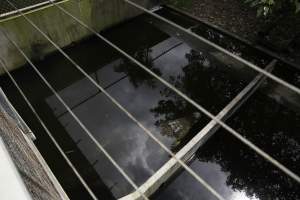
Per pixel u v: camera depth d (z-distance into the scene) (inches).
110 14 203.9
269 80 161.8
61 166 136.1
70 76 180.9
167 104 160.4
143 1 214.5
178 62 186.5
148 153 138.7
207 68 180.5
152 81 174.7
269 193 126.2
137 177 130.1
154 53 195.8
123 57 194.2
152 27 215.9
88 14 191.2
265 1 143.6
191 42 196.7
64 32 186.7
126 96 166.1
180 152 124.7
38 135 148.9
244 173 132.6
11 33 163.3
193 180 129.0
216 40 193.3
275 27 173.0
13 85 174.4
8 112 78.1
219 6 213.0
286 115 152.4
